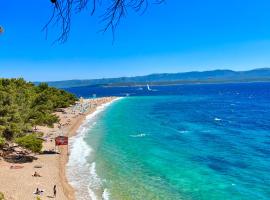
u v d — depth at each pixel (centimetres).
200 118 14475
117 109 18938
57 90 18100
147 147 8312
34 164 6347
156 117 14862
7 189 4819
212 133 10569
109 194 4881
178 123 12925
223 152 7781
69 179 5628
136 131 10938
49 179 5462
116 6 472
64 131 10731
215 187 5228
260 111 17388
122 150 7956
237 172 6109
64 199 4619
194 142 9019
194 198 4744
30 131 8994
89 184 5350
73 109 17350
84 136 10025
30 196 4641
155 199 4672
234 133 10556
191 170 6225
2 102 7081
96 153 7631
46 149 7744
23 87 13412
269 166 6512
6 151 6956
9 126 6738
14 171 5769
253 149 8106
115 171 6131
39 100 11362
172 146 8469
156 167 6419
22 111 8650
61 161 6819
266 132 10694
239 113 16462
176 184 5372
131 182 5466
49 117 9488
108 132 10750
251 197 4809
